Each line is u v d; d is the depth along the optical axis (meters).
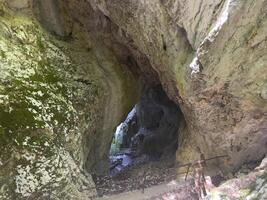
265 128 8.19
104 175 9.92
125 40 9.25
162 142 12.77
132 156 13.63
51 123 6.92
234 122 8.12
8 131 6.20
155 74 10.38
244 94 7.42
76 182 7.18
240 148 8.67
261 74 7.00
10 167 6.11
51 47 8.33
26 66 7.37
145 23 7.82
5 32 7.52
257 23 6.32
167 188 8.34
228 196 6.65
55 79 7.80
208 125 8.36
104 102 9.23
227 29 6.29
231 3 6.06
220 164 8.97
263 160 7.97
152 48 8.34
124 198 7.98
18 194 6.12
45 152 6.54
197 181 7.73
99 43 9.49
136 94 10.52
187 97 7.70
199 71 6.86
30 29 8.09
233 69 6.95
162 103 12.99
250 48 6.62
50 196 6.50
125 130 15.49
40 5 8.77
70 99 7.79
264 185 6.40
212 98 7.67
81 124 7.90
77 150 7.51
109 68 9.52
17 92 6.75
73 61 8.66
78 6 9.02
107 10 8.41
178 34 7.42
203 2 6.59
